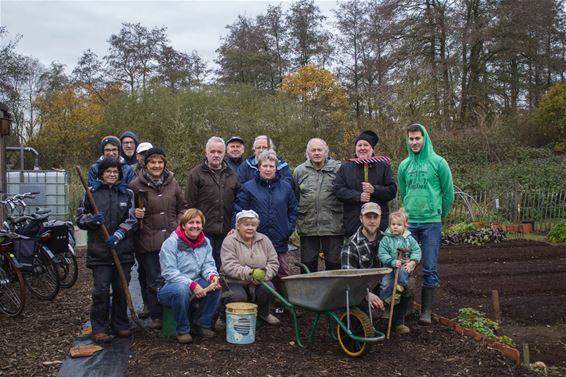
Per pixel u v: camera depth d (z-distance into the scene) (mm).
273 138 26609
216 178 6129
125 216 5426
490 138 23031
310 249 6387
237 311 5227
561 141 27422
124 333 5449
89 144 31078
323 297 4863
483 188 18188
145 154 5785
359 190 6047
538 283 8078
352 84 32906
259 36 36531
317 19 36062
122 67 35188
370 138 6129
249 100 28031
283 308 6500
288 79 33656
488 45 27422
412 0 27516
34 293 7301
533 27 26531
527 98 30812
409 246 5633
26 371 4680
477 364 4879
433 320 6223
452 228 13305
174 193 5840
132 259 5496
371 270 5055
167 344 5277
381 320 5809
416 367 4773
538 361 5152
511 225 14742
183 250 5457
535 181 19391
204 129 26438
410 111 20312
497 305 6348
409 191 6176
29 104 32562
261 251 5762
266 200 6059
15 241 6559
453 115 24797
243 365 4727
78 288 8047
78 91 35031
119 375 4504
